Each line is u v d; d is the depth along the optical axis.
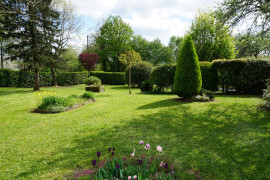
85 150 3.53
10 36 14.75
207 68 10.91
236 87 10.51
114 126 4.95
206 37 19.61
